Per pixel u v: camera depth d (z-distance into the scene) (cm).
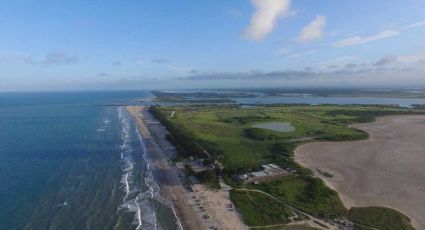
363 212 6662
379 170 9612
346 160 10656
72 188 7894
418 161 10644
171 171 9294
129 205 6938
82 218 6306
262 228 5981
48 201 7094
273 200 7206
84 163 10112
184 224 6128
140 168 9588
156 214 6531
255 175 8538
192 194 7569
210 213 6588
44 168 9556
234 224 6131
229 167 9488
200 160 10169
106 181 8425
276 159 10456
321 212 6594
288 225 6088
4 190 7712
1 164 9950
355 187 8162
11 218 6262
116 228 5944
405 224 6197
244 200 7175
